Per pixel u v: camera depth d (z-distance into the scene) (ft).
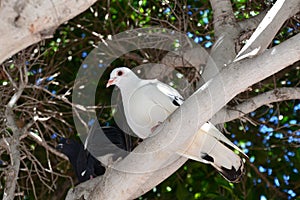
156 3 26.43
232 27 19.92
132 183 14.43
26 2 9.53
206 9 28.37
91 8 26.32
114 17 29.55
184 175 29.50
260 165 29.94
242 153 15.03
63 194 30.78
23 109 23.26
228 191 28.14
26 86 21.09
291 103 29.89
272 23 15.21
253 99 19.70
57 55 28.91
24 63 20.93
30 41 9.84
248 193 27.73
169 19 26.32
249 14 24.14
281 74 28.32
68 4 9.71
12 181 18.20
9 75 21.15
